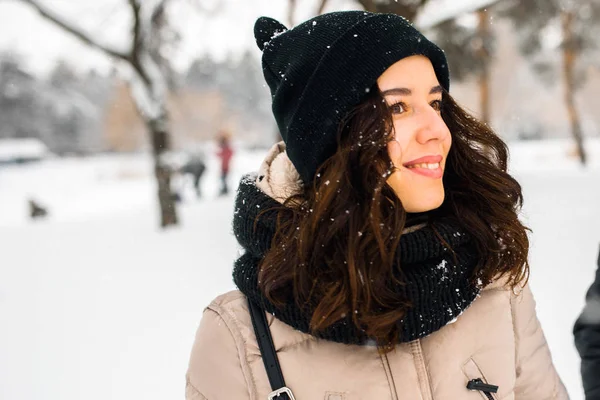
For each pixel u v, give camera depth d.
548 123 39.91
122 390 3.20
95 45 8.65
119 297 5.01
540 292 4.13
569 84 18.30
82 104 53.47
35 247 8.41
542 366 1.31
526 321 1.30
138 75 8.99
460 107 1.31
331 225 1.03
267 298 1.06
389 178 1.07
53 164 42.62
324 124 1.09
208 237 7.63
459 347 1.14
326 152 1.11
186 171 14.63
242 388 1.09
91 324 4.34
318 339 1.08
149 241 7.81
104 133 48.47
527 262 1.23
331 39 1.09
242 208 1.17
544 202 8.30
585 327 1.49
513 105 32.81
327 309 1.01
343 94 1.06
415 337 1.06
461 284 1.13
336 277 1.04
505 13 12.87
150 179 30.78
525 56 17.14
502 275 1.21
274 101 1.20
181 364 3.46
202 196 15.85
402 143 1.06
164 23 9.00
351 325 1.04
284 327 1.10
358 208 1.03
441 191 1.10
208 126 47.78
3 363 3.71
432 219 1.18
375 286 1.02
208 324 1.15
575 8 16.16
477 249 1.17
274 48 1.23
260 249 1.12
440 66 1.20
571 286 4.20
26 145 46.06
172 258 6.43
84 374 3.45
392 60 1.06
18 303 5.12
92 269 6.30
